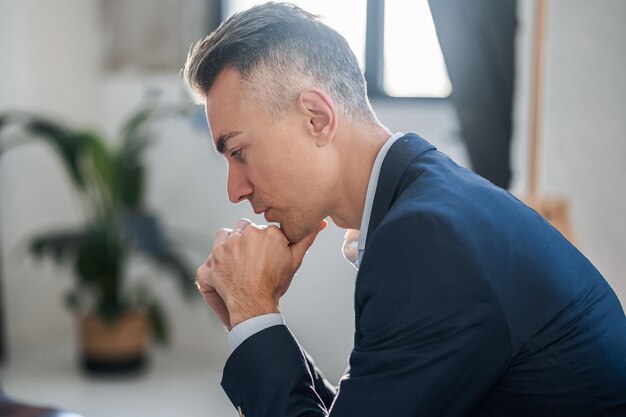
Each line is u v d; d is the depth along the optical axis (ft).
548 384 3.57
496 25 7.76
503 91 7.86
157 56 15.38
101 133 16.28
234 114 3.98
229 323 4.74
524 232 3.72
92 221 14.92
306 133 3.97
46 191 15.92
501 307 3.44
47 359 15.31
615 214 8.02
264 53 3.94
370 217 3.95
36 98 15.35
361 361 3.52
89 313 14.55
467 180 3.88
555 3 8.04
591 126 8.05
